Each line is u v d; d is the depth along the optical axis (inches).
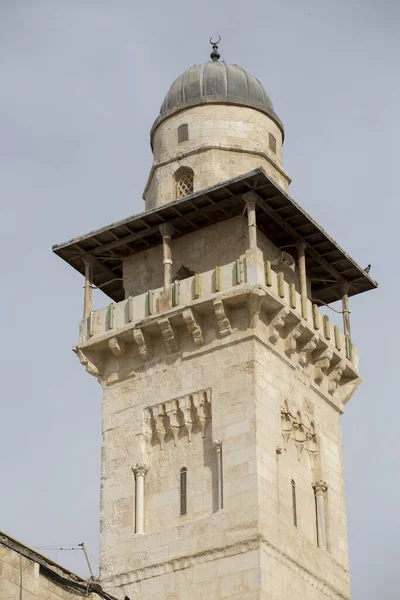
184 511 3201.3
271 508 3139.8
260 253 3284.9
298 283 3521.2
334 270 3582.7
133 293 3508.9
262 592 3016.7
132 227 3435.0
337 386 3508.9
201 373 3287.4
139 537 3216.0
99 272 3597.4
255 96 3683.6
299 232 3442.4
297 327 3336.6
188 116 3634.4
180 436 3280.0
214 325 3304.6
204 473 3213.6
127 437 3329.2
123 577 3191.4
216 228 3454.7
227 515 3122.5
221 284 3280.0
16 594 2412.6
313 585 3191.4
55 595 2496.3
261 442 3174.2
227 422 3206.2
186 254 3472.0
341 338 3508.9
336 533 3344.0
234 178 3284.9
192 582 3107.8
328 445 3422.7
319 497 3329.2
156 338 3378.4
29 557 2458.2
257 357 3240.7
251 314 3255.4
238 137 3607.3
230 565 3075.8
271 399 3250.5
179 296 3329.2
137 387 3366.1
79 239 3462.1
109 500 3289.9
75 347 3427.7
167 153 3627.0
